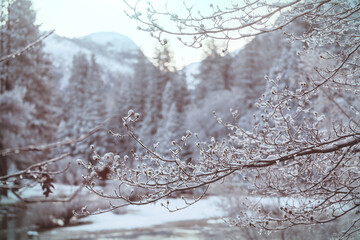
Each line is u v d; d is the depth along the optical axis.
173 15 3.24
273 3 3.16
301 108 3.96
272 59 37.09
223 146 3.98
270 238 8.00
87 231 21.08
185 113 44.59
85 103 50.34
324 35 3.96
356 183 4.96
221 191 9.73
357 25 4.23
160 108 56.91
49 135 35.69
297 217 4.06
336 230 6.16
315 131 4.25
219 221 10.02
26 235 18.52
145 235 20.69
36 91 34.34
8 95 23.84
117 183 14.94
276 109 3.92
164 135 37.53
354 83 4.40
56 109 38.00
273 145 3.97
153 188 3.63
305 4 3.47
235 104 38.66
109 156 3.30
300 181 4.75
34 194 18.50
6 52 29.05
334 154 4.44
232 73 58.06
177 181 3.67
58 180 21.78
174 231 20.62
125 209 25.75
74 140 2.02
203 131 37.12
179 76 61.84
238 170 3.99
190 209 23.89
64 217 21.84
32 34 29.41
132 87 60.38
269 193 4.76
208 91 57.47
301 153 3.95
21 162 10.59
